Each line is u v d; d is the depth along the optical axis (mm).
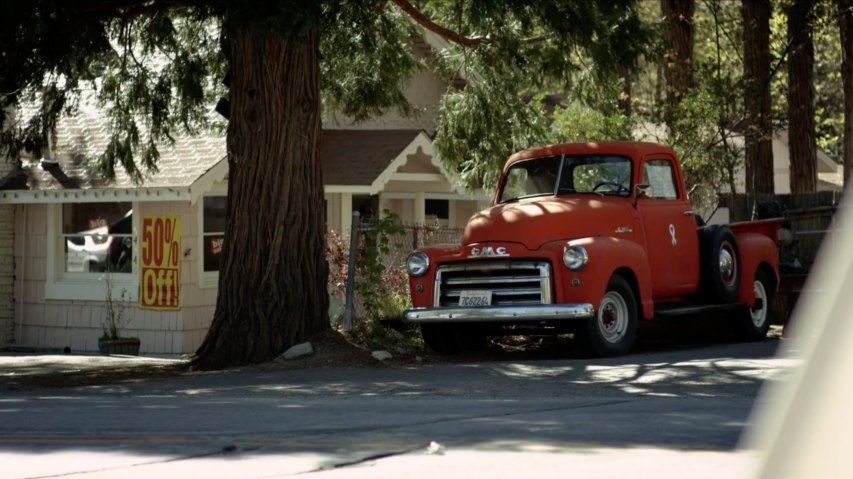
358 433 5965
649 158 13789
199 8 12727
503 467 4559
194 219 19859
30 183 20953
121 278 20516
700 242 14289
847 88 24141
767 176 26047
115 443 5727
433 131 24781
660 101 21375
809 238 19156
